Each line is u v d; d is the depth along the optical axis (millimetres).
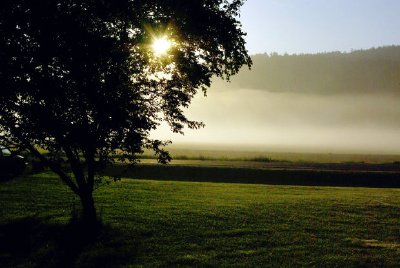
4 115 13422
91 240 14961
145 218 17969
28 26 12961
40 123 13250
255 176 39125
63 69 13344
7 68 12883
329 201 23297
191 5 14883
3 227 16297
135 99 14484
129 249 14094
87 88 13305
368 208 21547
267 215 19203
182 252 13852
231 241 15102
